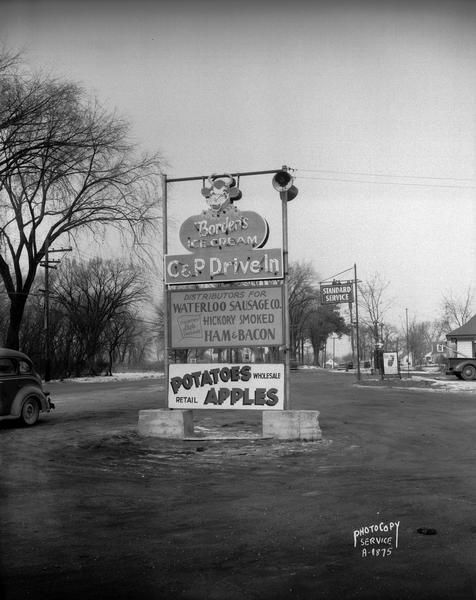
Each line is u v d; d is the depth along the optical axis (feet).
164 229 42.78
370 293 178.60
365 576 15.17
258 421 51.08
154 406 64.90
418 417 54.13
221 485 26.89
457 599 13.75
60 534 19.07
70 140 101.71
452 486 25.95
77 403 69.31
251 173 40.98
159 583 14.84
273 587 14.52
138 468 31.12
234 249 41.06
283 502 23.34
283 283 40.37
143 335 283.79
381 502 22.98
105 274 162.81
